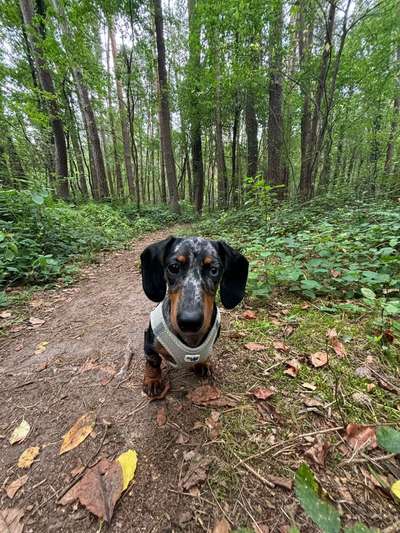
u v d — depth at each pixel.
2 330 0.41
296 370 0.28
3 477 0.20
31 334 0.40
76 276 0.66
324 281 0.46
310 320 0.37
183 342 0.23
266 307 0.43
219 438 0.22
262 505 0.17
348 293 0.42
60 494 0.19
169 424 0.24
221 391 0.27
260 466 0.20
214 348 0.33
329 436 0.22
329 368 0.29
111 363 0.33
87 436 0.23
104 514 0.17
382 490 0.18
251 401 0.26
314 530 0.16
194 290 0.23
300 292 0.45
